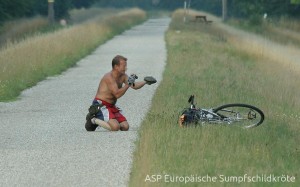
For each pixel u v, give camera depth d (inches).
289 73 2502.5
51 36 3319.4
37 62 2454.5
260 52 3117.6
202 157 1066.1
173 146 1122.0
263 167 1039.0
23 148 1196.5
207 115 1330.0
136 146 1159.0
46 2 6796.3
